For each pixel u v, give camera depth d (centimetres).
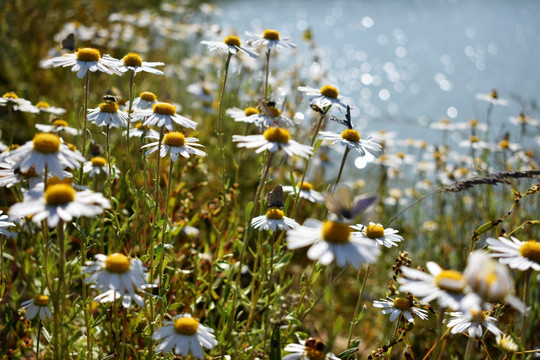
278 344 60
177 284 70
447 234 96
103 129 65
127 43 142
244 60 115
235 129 113
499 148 102
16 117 109
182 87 138
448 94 245
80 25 132
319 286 95
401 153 120
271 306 68
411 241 104
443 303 51
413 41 341
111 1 181
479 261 48
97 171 70
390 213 111
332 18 394
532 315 67
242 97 123
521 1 479
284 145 58
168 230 66
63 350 59
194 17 191
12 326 66
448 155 122
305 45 177
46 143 55
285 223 63
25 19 139
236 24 309
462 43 338
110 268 55
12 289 68
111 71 63
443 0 482
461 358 73
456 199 97
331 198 52
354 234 62
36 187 55
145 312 62
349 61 293
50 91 119
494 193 92
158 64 66
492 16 418
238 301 66
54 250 69
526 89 248
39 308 61
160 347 56
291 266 99
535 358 64
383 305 61
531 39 349
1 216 60
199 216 79
